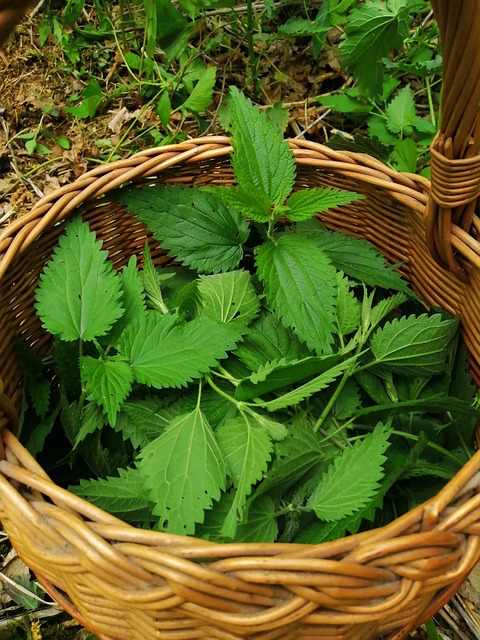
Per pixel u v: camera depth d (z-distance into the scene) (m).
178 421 0.42
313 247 0.48
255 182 0.49
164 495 0.39
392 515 0.45
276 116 0.71
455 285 0.49
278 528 0.42
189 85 0.72
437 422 0.48
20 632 0.49
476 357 0.48
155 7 0.66
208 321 0.45
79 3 0.74
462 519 0.33
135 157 0.50
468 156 0.42
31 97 0.71
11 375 0.46
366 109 0.68
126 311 0.47
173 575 0.32
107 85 0.75
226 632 0.33
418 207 0.48
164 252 0.56
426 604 0.36
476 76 0.38
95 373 0.44
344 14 0.72
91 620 0.36
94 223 0.52
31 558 0.36
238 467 0.42
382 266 0.51
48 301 0.46
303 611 0.32
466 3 0.36
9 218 0.67
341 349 0.47
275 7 0.71
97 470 0.44
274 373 0.42
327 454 0.44
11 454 0.37
